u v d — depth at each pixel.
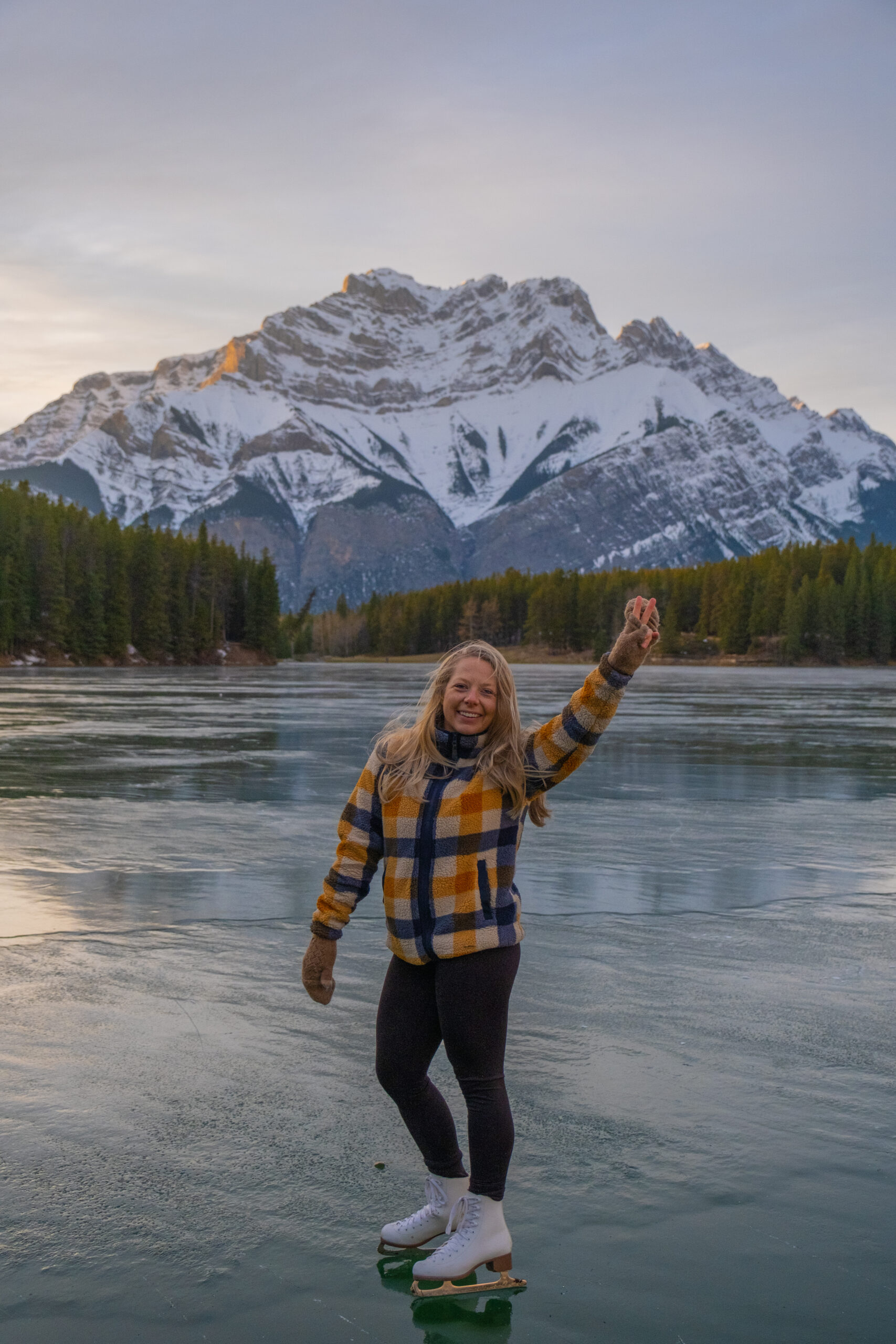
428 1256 2.82
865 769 15.64
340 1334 2.47
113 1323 2.50
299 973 5.34
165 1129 3.54
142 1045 4.33
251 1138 3.50
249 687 50.91
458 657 3.05
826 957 5.79
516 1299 2.62
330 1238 2.91
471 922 2.95
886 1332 2.49
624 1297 2.63
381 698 38.91
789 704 37.22
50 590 103.00
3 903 6.81
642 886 7.59
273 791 12.51
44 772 14.34
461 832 2.97
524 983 5.25
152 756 16.59
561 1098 3.84
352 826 3.17
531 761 3.03
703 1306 2.59
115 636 110.75
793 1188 3.19
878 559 165.75
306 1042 4.39
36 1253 2.79
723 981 5.31
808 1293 2.65
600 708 2.96
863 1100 3.86
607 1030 4.59
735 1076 4.07
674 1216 3.02
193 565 124.69
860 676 93.94
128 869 7.91
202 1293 2.63
